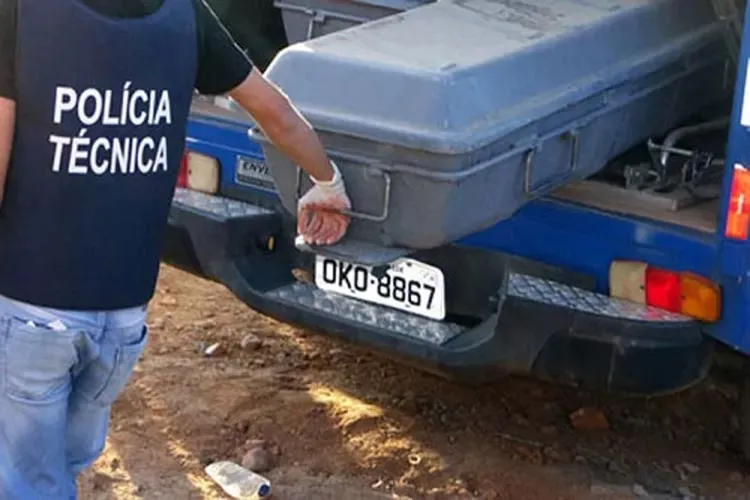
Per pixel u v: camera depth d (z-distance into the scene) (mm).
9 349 2887
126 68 2773
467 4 4148
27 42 2688
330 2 4707
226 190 4844
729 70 4668
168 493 4211
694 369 3959
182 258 4758
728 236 3844
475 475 4430
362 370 5230
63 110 2732
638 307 3982
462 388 5102
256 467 4383
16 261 2832
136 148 2850
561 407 5004
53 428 2998
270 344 5426
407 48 3611
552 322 3904
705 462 4656
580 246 4129
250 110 3168
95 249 2857
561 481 4426
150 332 5473
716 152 4602
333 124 3447
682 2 4398
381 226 3496
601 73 3887
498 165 3457
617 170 4336
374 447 4578
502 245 4242
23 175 2768
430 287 4297
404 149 3350
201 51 3006
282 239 4699
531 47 3676
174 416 4711
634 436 4820
